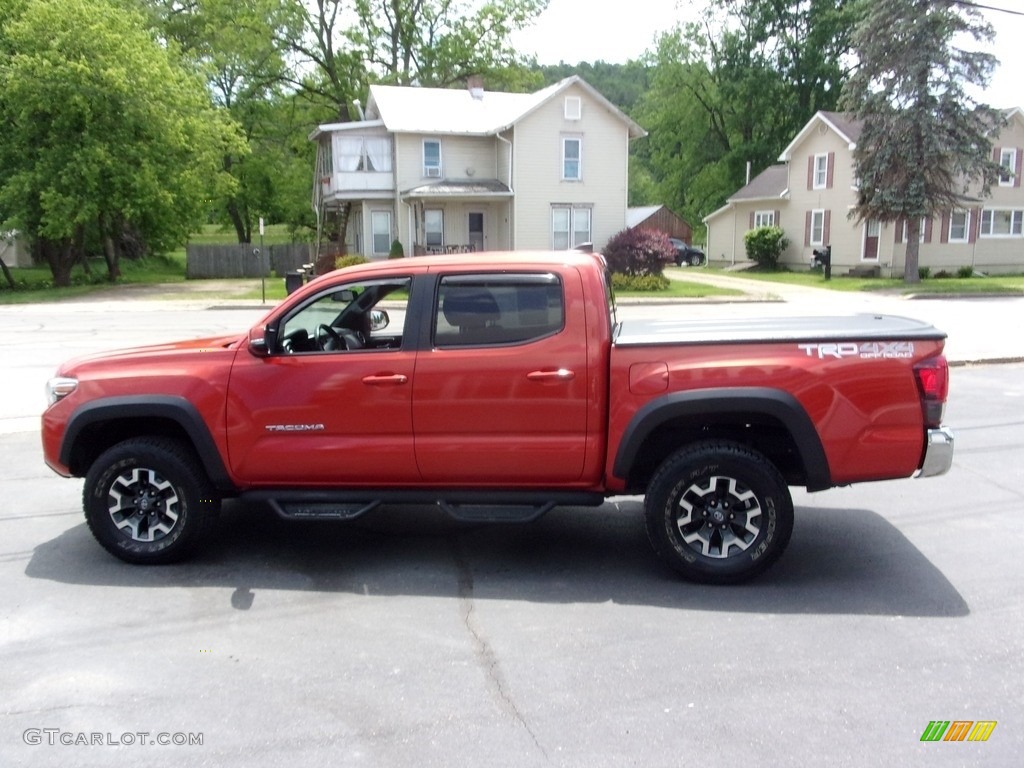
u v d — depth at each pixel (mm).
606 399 4777
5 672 3889
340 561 5344
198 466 5195
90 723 3453
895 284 31891
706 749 3227
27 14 28625
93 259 44906
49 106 28391
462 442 4879
